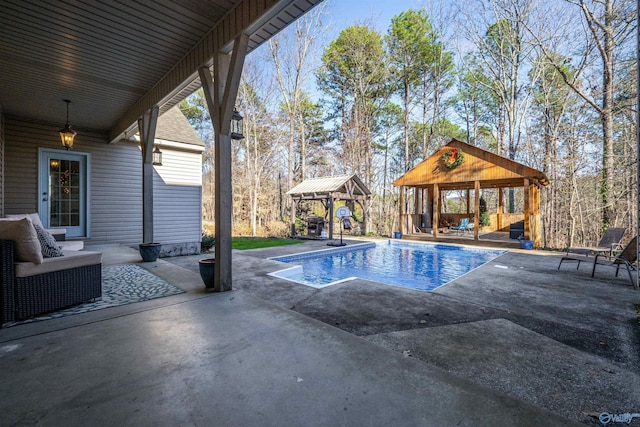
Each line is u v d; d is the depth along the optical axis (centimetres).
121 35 344
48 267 282
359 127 1839
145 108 516
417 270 735
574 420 154
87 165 707
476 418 147
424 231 1370
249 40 328
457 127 1952
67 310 297
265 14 278
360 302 373
